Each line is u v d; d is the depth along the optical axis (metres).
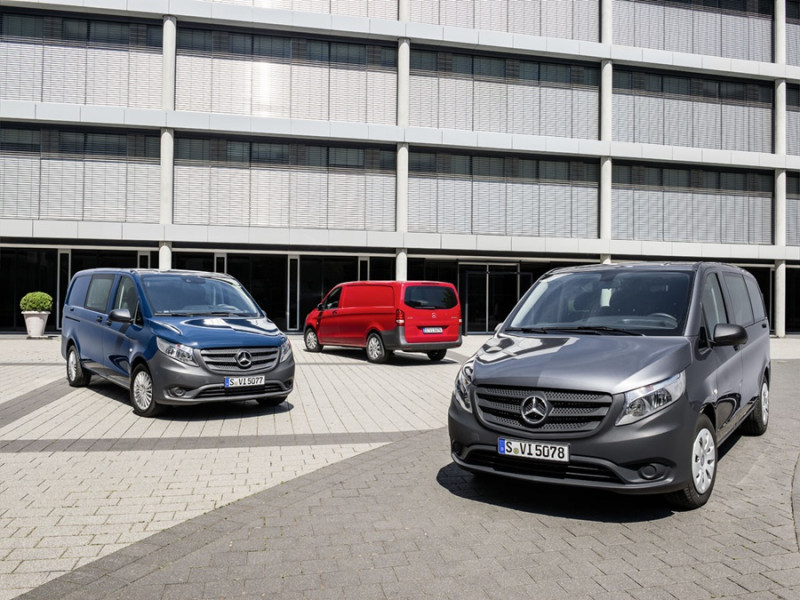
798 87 27.50
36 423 7.45
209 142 22.12
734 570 3.60
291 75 22.72
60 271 21.58
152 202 21.66
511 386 4.56
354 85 23.20
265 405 8.92
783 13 26.98
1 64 20.97
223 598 3.24
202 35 22.12
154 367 7.57
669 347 4.73
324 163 22.95
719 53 26.62
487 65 24.36
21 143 20.98
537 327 5.61
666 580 3.46
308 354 16.23
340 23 22.58
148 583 3.40
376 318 14.33
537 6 24.84
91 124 21.17
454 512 4.55
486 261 24.70
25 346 17.44
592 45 24.62
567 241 24.27
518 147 23.86
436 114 23.84
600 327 5.29
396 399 9.54
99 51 21.38
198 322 8.04
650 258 25.47
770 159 26.34
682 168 26.05
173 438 6.81
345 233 22.48
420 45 23.75
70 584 3.38
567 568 3.61
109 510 4.57
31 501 4.75
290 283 23.09
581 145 24.45
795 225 27.31
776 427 7.67
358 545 3.94
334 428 7.46
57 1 20.66
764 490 5.11
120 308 8.82
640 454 4.21
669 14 26.08
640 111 25.61
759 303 7.46
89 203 21.28
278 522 4.34
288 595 3.27
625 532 4.18
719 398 5.14
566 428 4.35
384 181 23.45
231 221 22.22
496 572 3.56
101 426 7.33
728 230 26.52
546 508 4.65
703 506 4.71
